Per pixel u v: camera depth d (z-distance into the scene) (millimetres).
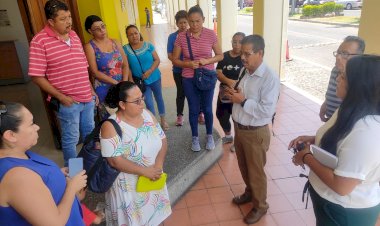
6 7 8016
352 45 2172
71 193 1401
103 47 3322
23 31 8289
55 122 3875
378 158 1279
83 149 2018
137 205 2080
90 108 3076
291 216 2740
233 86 2551
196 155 3410
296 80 7016
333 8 19578
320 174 1482
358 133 1298
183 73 3375
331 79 2521
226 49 8641
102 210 2500
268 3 5699
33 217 1185
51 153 3963
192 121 3426
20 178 1170
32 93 7293
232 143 4082
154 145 2096
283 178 3291
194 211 2900
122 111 1983
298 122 4648
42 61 2586
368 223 1531
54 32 2609
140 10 24891
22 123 1249
